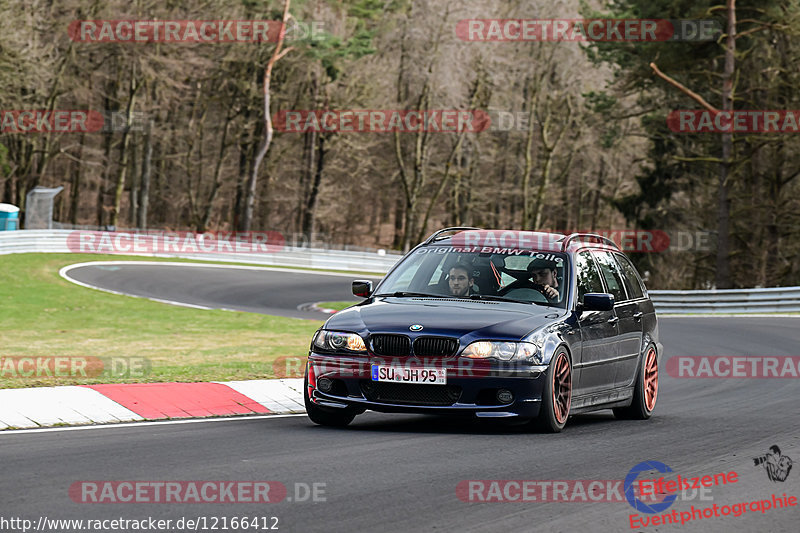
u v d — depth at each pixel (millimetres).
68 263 123312
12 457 23312
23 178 198375
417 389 28766
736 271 172625
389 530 17469
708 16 143125
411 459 24344
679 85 141375
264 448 25609
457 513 18844
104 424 29734
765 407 39250
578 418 36000
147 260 136250
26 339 62062
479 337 28719
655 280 175375
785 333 81312
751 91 153000
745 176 164125
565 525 18281
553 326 30141
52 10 175375
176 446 25641
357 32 190125
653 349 37125
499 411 28594
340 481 21453
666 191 173125
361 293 33406
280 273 136375
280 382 39281
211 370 42031
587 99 164250
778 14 138125
